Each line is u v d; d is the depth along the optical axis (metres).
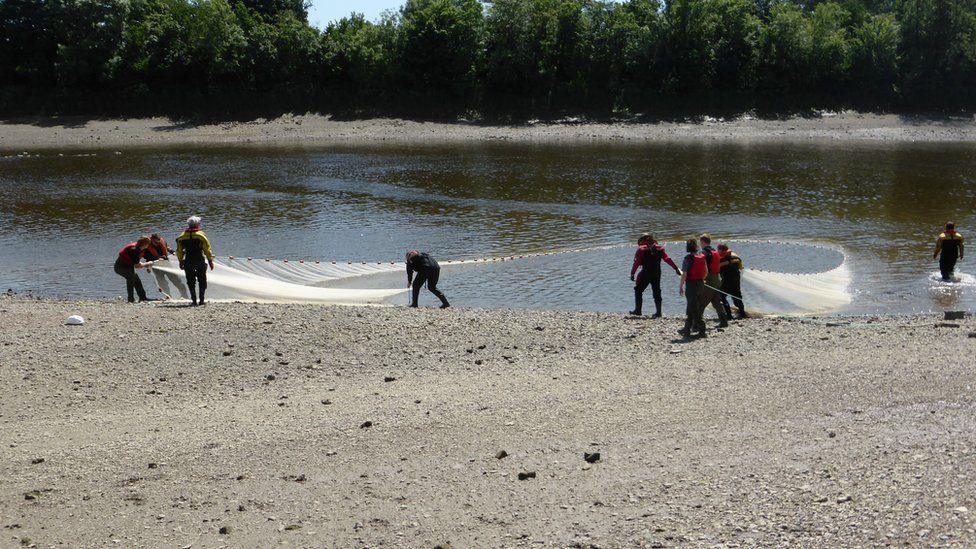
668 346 14.33
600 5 90.44
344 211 35.50
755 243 27.80
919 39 89.50
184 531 7.54
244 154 61.66
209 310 17.53
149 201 38.50
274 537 7.35
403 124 81.88
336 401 11.54
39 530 7.64
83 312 17.27
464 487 8.26
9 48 86.12
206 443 9.88
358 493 8.23
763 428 9.53
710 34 88.12
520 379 12.38
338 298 20.23
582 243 28.08
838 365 12.37
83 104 84.38
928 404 10.12
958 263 24.11
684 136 76.50
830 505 7.18
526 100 87.81
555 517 7.47
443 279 22.72
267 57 86.38
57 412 11.32
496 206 36.62
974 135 76.19
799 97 88.69
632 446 9.17
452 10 86.19
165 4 89.31
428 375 12.91
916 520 6.73
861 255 25.47
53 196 40.09
